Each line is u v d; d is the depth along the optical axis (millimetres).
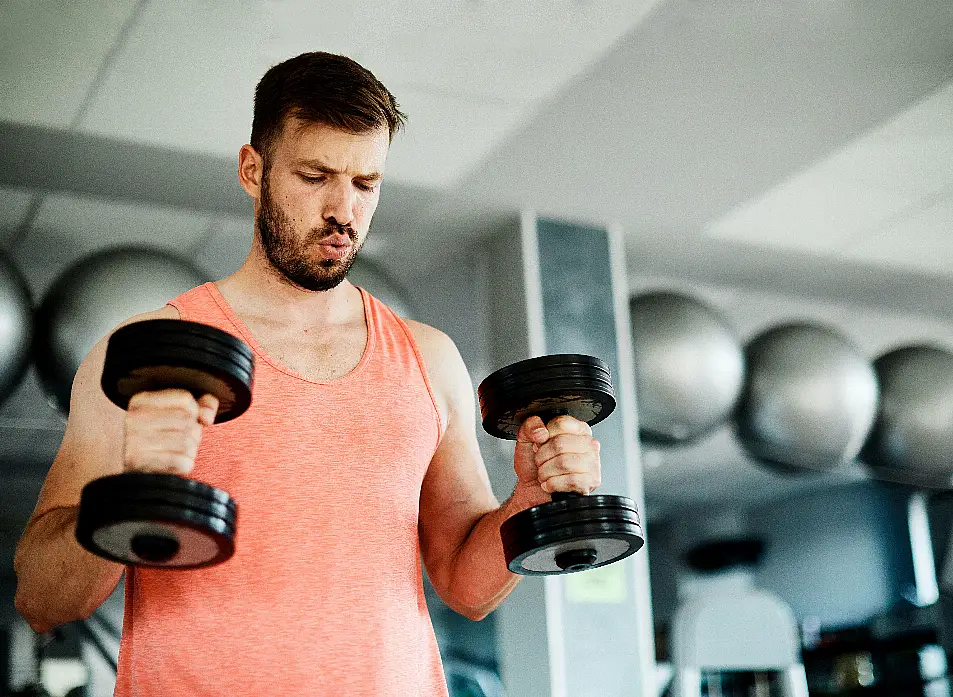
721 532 10008
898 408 4805
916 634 7430
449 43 3234
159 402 1134
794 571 9500
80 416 1308
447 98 3543
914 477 4883
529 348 4250
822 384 4430
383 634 1254
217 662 1210
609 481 4109
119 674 1267
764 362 4516
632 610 4152
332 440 1310
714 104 3705
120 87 3357
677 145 3963
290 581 1237
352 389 1352
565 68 3414
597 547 1373
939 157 4148
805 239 4871
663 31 3250
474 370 6141
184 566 1180
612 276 4516
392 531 1304
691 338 4266
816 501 9359
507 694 4148
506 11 3094
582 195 4309
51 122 3561
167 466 1118
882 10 3232
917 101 3758
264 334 1384
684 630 3932
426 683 1308
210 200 4184
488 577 1448
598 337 4379
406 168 3996
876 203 4523
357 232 1385
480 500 1515
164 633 1227
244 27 3084
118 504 1078
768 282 5387
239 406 1224
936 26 3330
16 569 1291
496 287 4520
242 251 4703
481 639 9656
